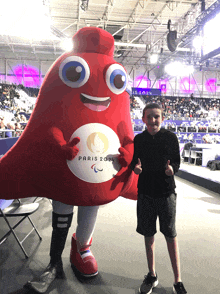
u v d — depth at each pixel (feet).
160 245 10.44
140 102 82.64
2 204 10.84
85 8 41.91
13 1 44.01
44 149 6.59
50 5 49.65
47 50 77.30
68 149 6.31
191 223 13.37
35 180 6.78
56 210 7.61
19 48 76.69
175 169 6.70
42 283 7.26
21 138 6.98
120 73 6.99
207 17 43.24
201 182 24.13
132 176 7.61
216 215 14.87
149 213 7.04
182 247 10.36
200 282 7.88
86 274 7.86
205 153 37.22
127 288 7.49
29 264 8.68
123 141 7.04
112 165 6.74
